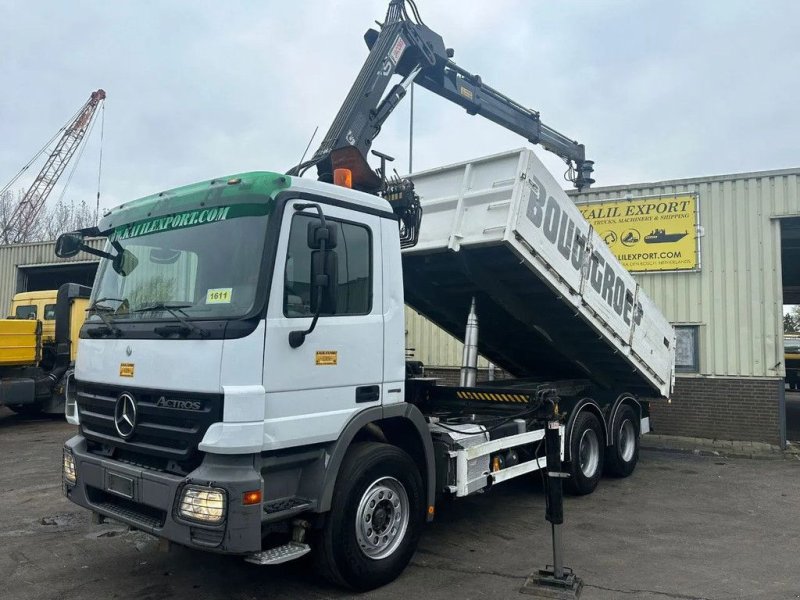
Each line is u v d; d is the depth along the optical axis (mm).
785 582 4883
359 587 4594
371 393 4715
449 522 6520
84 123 58719
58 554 5426
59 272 22156
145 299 4598
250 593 4625
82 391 4902
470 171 6484
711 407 11844
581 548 5711
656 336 9188
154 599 4516
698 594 4645
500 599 4555
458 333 8766
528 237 6215
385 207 5031
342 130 7988
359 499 4520
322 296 4039
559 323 7695
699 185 12039
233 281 4105
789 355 24906
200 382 3883
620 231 12586
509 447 6242
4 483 8086
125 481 4238
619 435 8625
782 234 12992
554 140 12797
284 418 4043
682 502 7430
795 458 10336
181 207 4602
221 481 3750
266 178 4211
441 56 9688
